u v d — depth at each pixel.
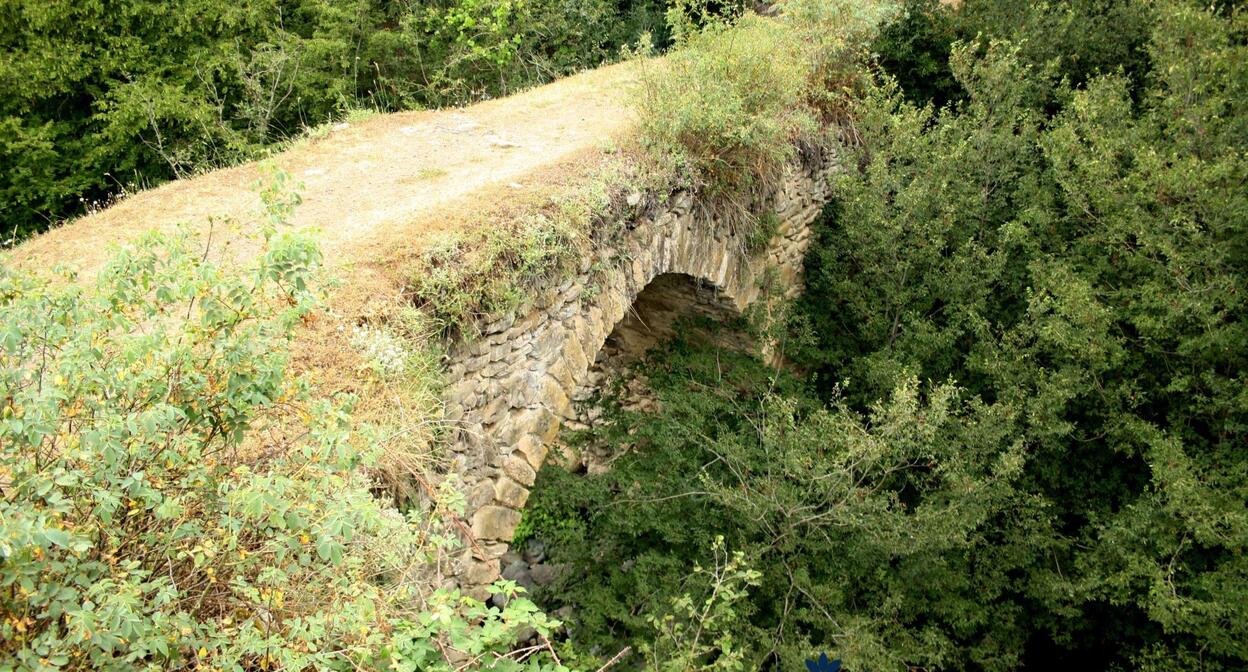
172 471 3.10
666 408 7.84
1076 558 7.45
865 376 9.09
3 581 2.43
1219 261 7.14
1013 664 7.49
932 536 6.57
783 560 6.95
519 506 6.09
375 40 12.66
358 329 4.80
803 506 6.73
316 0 12.73
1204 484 6.89
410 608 3.83
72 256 6.44
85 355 2.90
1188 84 8.23
